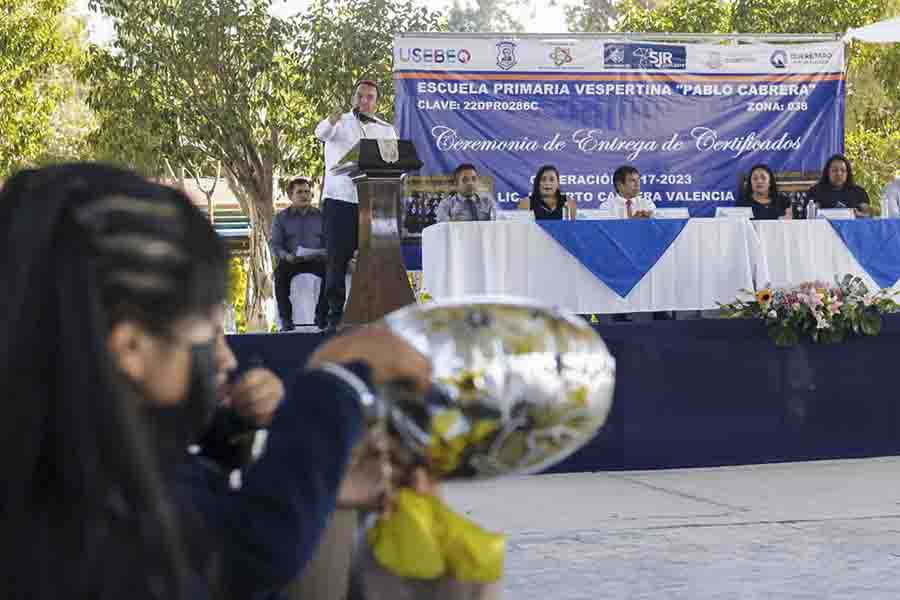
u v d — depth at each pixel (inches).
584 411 47.1
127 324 35.9
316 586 62.7
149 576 35.2
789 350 313.9
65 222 35.4
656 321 309.7
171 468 38.2
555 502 264.7
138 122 767.7
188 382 37.7
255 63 759.1
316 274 431.5
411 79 465.7
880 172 852.6
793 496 268.1
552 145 476.1
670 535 227.6
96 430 34.5
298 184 439.2
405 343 45.3
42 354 34.4
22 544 34.3
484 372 45.6
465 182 422.0
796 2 753.6
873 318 314.8
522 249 309.3
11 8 922.1
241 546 38.9
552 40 474.9
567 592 186.4
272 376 59.1
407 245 460.1
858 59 792.9
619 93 480.7
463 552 50.7
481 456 47.1
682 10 778.2
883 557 207.8
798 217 486.0
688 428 309.0
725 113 490.0
